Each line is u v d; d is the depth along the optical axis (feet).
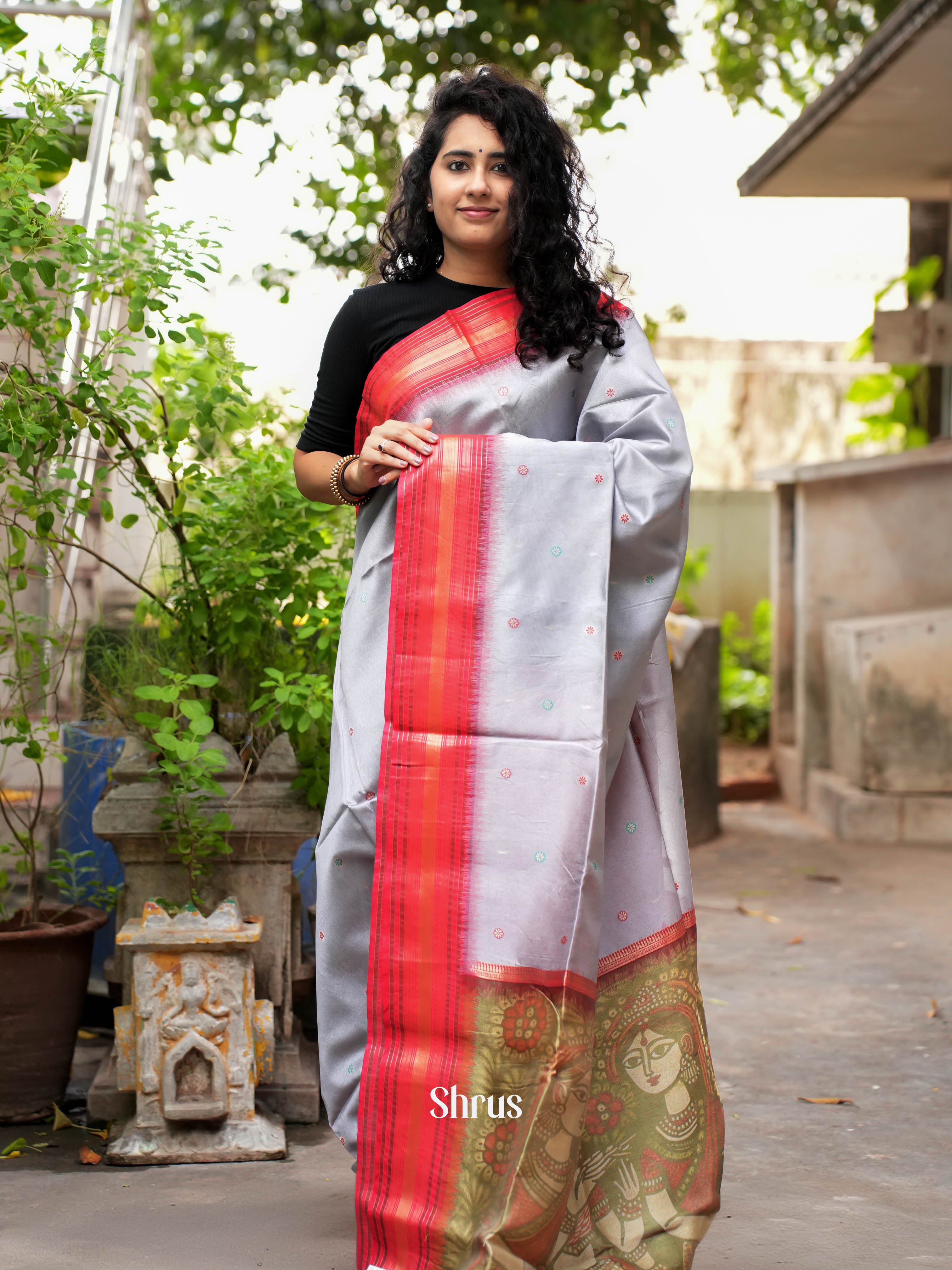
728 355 33.12
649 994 6.73
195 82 26.84
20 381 8.81
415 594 6.52
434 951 6.31
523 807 6.31
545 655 6.42
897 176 23.58
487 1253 5.98
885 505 22.54
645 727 6.94
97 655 10.98
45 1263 7.07
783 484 24.21
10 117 10.16
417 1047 6.33
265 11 26.50
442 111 6.97
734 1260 7.26
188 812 9.25
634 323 6.99
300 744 9.81
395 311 7.06
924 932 15.17
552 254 6.78
